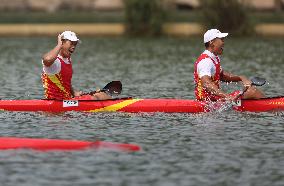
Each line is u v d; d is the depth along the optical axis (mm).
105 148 24312
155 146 24922
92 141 25859
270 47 63938
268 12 85938
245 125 28688
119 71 48531
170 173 21328
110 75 46438
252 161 22766
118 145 24656
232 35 76125
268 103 31531
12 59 56562
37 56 58719
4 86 40750
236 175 21125
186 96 36594
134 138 26312
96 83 42812
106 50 63531
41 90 39125
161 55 58719
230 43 68500
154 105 31766
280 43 68000
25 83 42062
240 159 23031
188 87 40062
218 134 26969
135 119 30156
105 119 30219
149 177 20891
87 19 84938
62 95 32406
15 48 65375
